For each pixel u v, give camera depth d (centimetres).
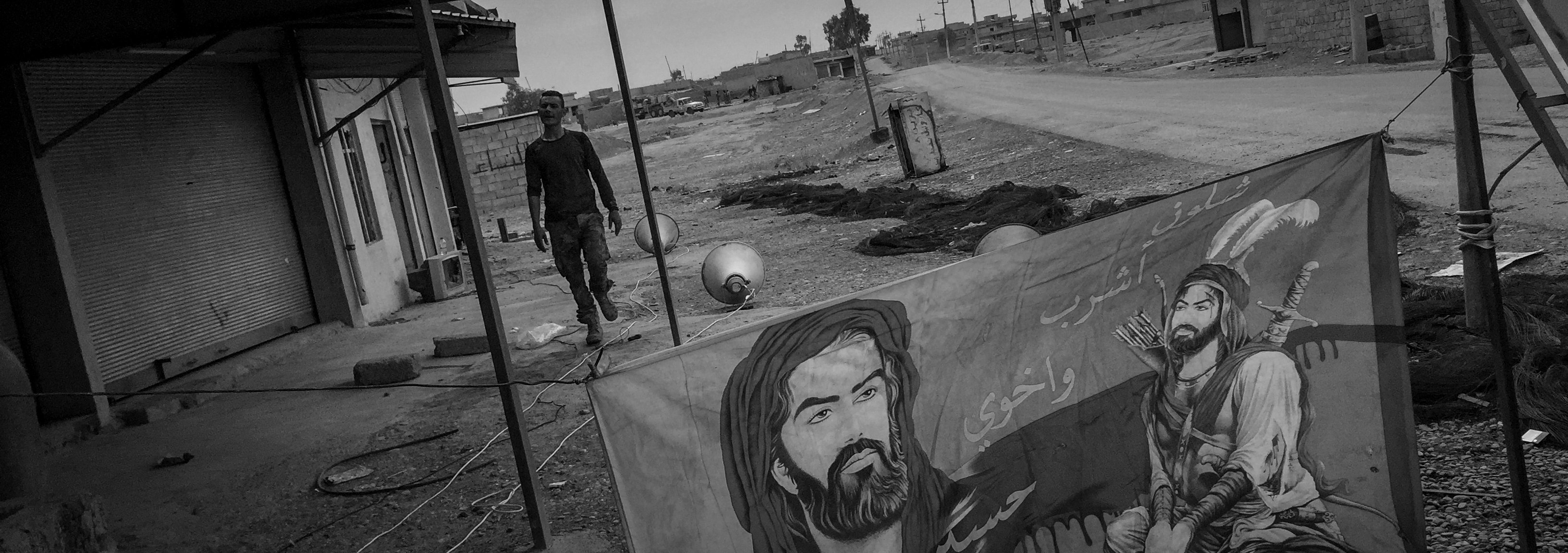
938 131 3088
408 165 1500
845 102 5866
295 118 1045
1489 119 1251
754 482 262
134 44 573
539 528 417
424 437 614
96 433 707
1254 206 309
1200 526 311
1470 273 530
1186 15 8938
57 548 382
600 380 248
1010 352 288
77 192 788
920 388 277
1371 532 324
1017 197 1388
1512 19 2031
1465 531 359
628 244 1697
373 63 1021
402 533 466
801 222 1631
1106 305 298
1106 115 2438
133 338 815
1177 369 308
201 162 940
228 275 950
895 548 276
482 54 961
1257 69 2895
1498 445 421
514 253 1841
